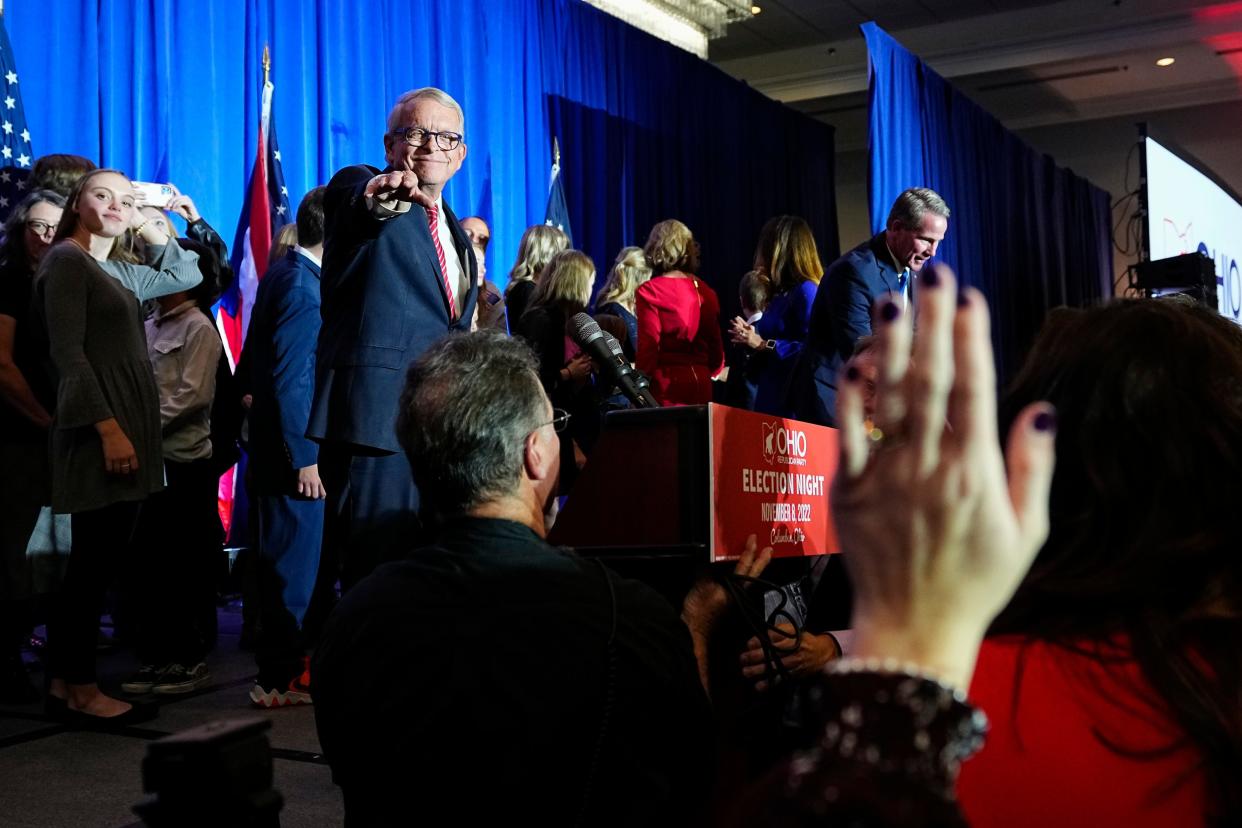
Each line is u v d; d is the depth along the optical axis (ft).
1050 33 33.86
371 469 7.54
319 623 11.57
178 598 10.73
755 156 30.17
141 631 10.85
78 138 14.25
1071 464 2.34
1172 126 40.42
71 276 8.96
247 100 16.35
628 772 3.69
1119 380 2.32
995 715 2.09
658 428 4.70
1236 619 2.11
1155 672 2.03
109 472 8.89
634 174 25.22
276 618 9.93
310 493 9.86
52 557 10.16
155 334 11.54
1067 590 2.19
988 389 1.33
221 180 15.96
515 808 3.58
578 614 3.71
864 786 1.27
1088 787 2.01
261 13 16.56
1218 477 2.22
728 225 28.66
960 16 34.37
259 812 2.11
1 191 12.62
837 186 43.11
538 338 12.86
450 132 7.91
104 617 15.85
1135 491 2.24
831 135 34.40
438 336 7.73
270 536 10.02
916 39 35.09
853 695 1.36
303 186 16.97
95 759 8.18
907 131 26.55
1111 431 2.29
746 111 29.73
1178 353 2.33
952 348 1.33
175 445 10.87
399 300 7.54
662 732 3.80
